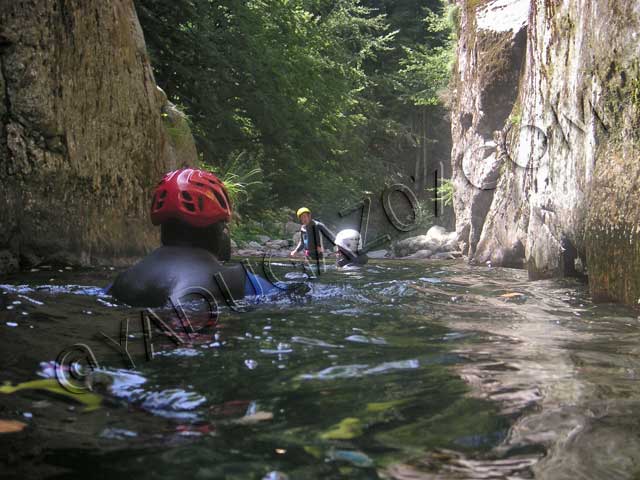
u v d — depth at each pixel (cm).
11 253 482
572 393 161
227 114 1725
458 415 142
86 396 155
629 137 380
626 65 393
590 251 402
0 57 490
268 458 118
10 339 220
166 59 1608
